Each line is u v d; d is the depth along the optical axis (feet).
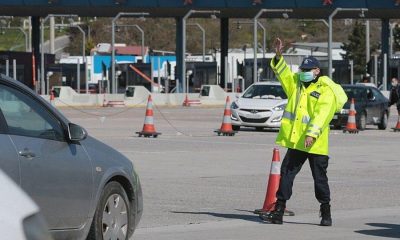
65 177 61.31
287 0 446.19
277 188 90.58
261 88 237.86
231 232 82.28
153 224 86.63
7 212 29.78
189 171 133.49
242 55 628.28
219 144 184.96
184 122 269.03
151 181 120.67
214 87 437.17
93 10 453.99
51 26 622.13
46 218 59.36
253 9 452.76
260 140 197.77
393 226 87.20
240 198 105.81
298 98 84.12
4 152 56.13
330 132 234.99
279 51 84.38
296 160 86.22
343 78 510.58
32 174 58.08
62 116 63.98
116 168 67.46
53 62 544.62
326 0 444.14
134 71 545.44
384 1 446.19
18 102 60.64
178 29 479.00
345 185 120.37
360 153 170.19
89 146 65.87
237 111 229.04
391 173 135.95
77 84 517.96
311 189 115.14
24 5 427.74
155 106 413.39
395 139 209.97
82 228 63.46
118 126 240.73
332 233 82.38
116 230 67.72
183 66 458.09
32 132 60.29
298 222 89.25
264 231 83.10
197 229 83.97
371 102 249.34
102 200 65.77
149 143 184.34
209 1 442.50
